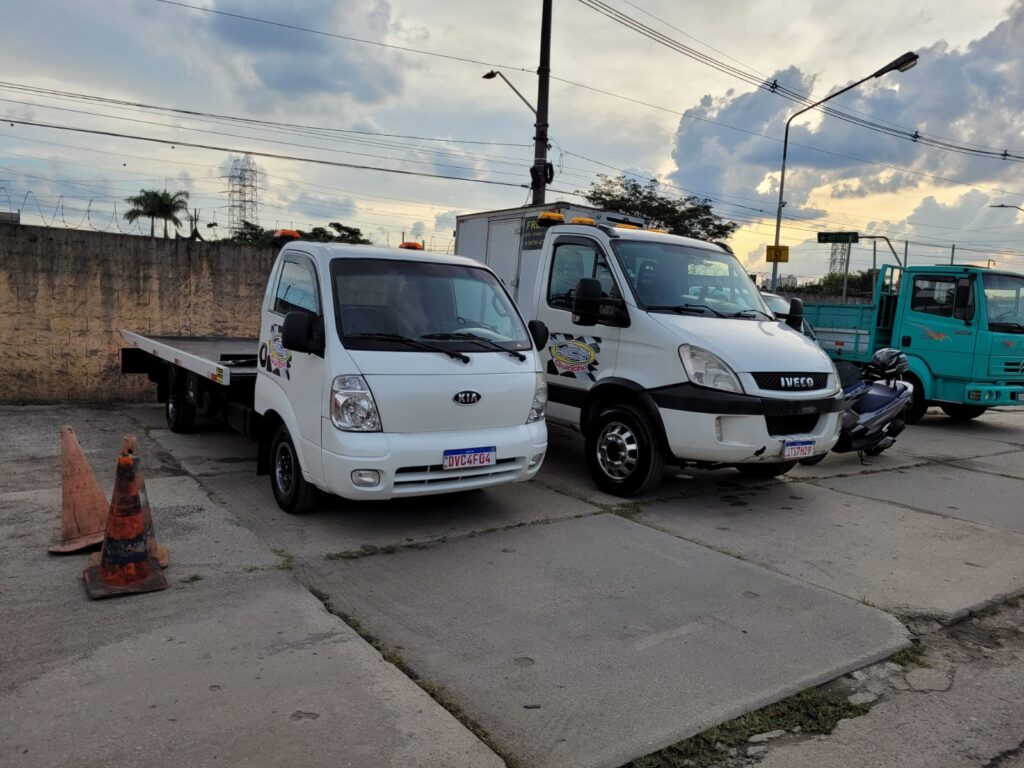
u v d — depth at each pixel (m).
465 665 3.60
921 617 4.48
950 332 11.67
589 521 5.99
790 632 4.14
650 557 5.22
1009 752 3.16
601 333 6.88
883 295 13.10
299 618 3.98
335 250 5.73
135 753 2.79
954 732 3.29
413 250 6.27
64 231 10.51
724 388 6.01
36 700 3.11
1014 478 8.59
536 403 5.88
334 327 5.22
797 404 6.17
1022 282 11.69
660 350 6.34
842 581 4.98
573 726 3.13
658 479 6.53
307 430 5.31
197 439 8.51
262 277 11.98
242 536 5.21
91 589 4.15
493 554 5.14
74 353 10.75
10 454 7.48
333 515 5.80
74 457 4.95
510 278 11.76
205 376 7.12
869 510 6.82
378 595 4.38
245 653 3.58
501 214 12.04
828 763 3.02
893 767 3.02
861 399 8.79
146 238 11.07
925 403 12.30
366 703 3.19
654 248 7.21
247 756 2.80
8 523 5.31
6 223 10.21
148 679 3.31
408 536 5.41
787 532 6.00
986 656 4.05
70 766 2.70
